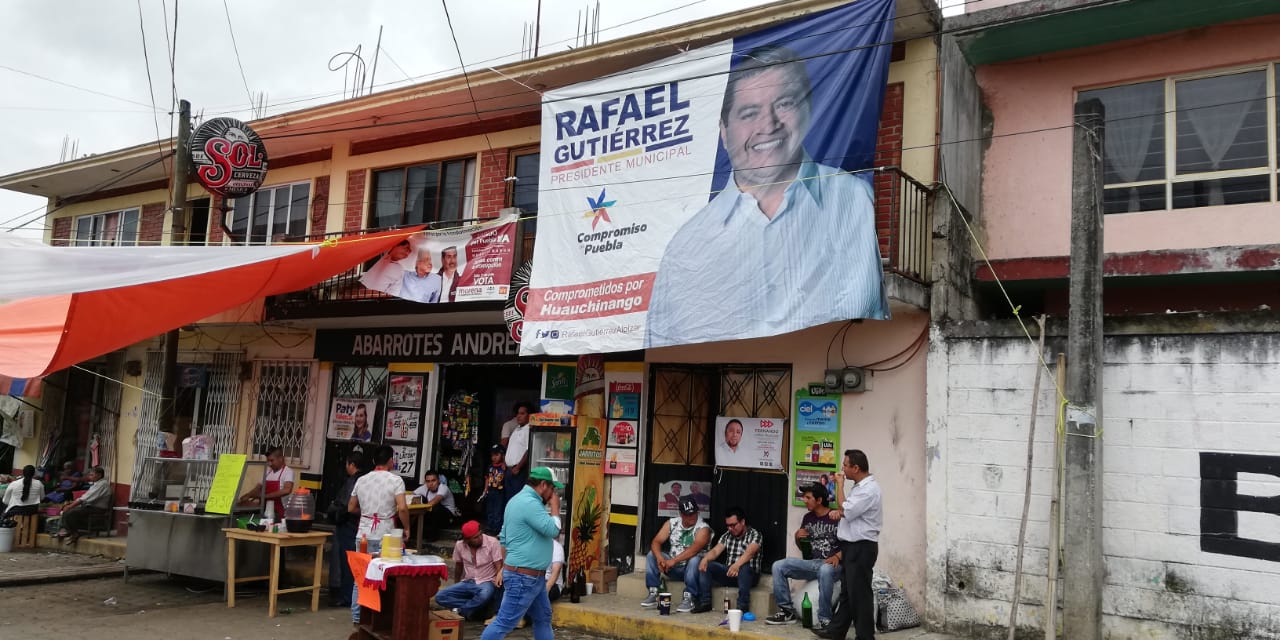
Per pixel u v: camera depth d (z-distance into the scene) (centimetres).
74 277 922
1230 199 853
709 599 864
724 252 831
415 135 1310
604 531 1011
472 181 1250
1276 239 824
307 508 970
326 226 1384
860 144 778
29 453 1731
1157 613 687
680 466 1002
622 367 1041
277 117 1327
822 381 911
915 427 848
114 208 1731
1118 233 900
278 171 1470
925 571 817
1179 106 890
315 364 1361
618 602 911
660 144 903
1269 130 842
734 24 953
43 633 814
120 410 1614
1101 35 898
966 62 956
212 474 1034
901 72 903
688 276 848
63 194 1819
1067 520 695
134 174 1638
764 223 814
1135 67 905
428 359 1240
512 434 1100
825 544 802
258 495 1016
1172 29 883
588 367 1059
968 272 905
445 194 1274
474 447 1295
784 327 774
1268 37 842
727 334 808
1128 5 827
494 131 1228
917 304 827
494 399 1326
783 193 809
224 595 1012
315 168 1423
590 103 960
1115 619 701
